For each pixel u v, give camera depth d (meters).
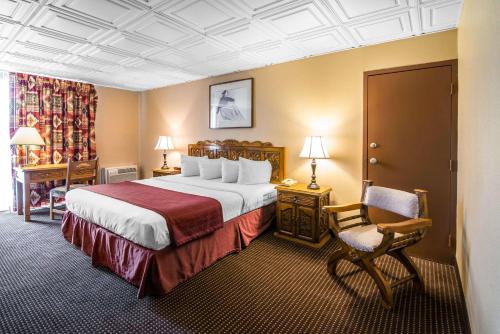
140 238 2.18
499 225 1.11
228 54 3.46
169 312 1.95
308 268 2.60
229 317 1.90
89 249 2.84
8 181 4.48
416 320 1.85
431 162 2.75
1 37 2.90
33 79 4.45
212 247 2.68
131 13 2.37
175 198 2.80
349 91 3.23
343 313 1.93
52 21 2.51
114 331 1.76
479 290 1.48
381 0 2.15
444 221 2.70
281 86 3.81
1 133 4.38
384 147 3.00
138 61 3.77
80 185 4.26
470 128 1.87
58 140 4.77
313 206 3.04
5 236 3.38
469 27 1.92
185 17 2.44
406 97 2.86
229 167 3.85
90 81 5.00
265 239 3.32
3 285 2.29
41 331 1.75
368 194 2.53
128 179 5.73
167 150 5.46
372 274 2.06
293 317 1.89
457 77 2.59
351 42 3.02
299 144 3.69
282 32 2.77
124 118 5.76
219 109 4.52
